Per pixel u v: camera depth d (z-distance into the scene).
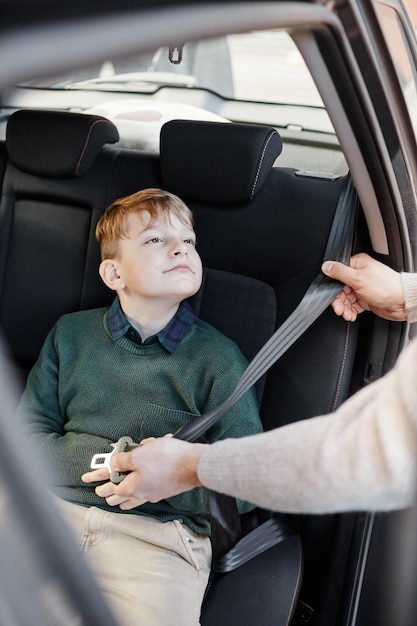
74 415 1.28
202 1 0.49
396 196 1.06
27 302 1.58
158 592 1.07
